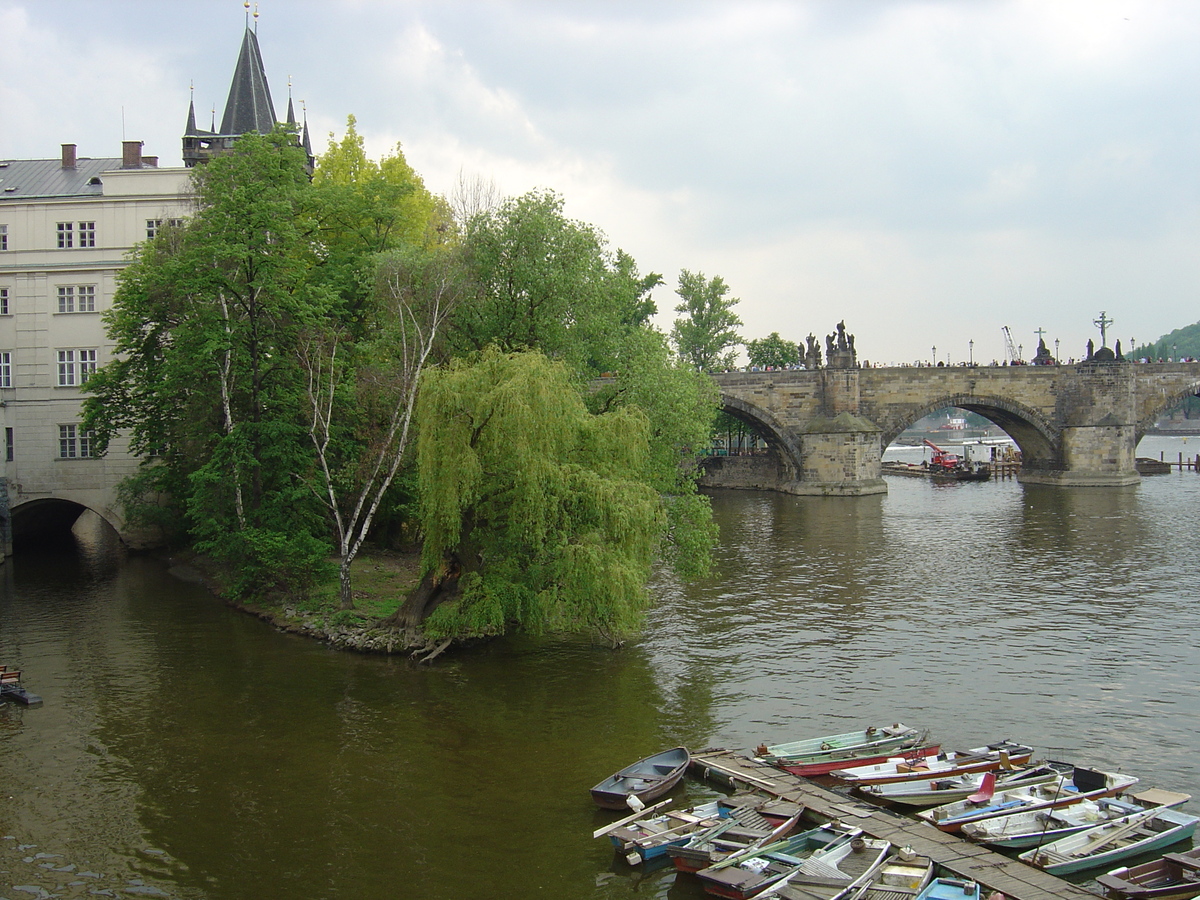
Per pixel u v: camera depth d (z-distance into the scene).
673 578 46.28
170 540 55.53
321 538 43.56
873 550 54.84
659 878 17.38
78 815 19.98
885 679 29.09
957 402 93.94
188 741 24.30
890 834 18.08
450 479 29.70
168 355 43.47
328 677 29.80
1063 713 25.94
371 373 40.53
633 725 25.20
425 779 21.80
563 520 30.38
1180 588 42.47
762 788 20.22
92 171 61.72
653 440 35.38
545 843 18.69
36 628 36.69
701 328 108.75
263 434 38.88
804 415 91.12
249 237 38.91
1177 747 23.38
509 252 36.97
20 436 54.59
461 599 30.92
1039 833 18.00
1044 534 60.28
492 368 30.62
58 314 54.66
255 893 16.86
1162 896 15.84
